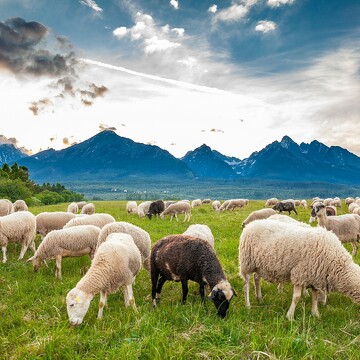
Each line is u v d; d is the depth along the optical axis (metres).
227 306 6.93
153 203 29.50
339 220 12.70
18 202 23.77
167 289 9.38
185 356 5.31
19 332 6.48
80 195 102.75
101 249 7.90
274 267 7.63
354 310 7.62
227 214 31.27
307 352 5.30
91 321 7.03
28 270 11.12
